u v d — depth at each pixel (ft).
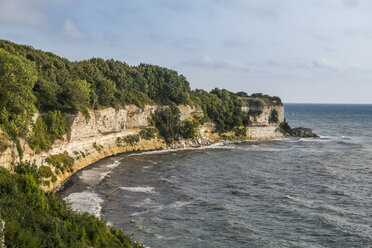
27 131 153.07
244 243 115.65
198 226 128.98
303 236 122.42
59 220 87.04
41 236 70.69
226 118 444.14
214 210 147.43
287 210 149.18
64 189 167.63
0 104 132.67
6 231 62.18
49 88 203.21
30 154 155.22
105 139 278.05
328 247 113.91
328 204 158.92
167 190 177.17
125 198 159.43
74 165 210.79
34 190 97.76
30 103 157.69
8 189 85.20
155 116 364.99
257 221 135.95
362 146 382.83
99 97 271.90
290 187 189.88
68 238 77.41
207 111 437.99
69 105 219.20
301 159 288.71
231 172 230.07
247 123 459.73
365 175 222.69
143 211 142.72
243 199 165.37
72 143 221.46
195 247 111.45
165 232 122.01
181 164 257.34
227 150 346.13
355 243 116.78
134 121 324.60
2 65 140.77
